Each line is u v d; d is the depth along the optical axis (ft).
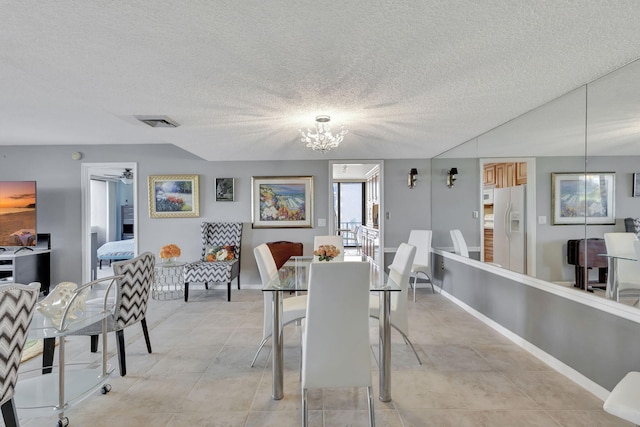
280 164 16.40
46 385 6.31
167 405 6.55
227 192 16.25
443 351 8.98
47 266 15.29
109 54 5.49
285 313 8.41
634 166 5.89
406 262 8.32
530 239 8.80
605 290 6.56
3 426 5.51
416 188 16.38
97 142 15.33
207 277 14.19
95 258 17.90
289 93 7.23
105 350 6.68
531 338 8.82
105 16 4.42
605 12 4.40
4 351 4.69
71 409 6.40
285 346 9.51
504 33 4.93
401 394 6.91
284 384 7.35
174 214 16.12
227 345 9.50
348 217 32.83
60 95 8.45
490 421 6.02
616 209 6.34
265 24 4.67
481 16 4.50
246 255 16.40
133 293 8.14
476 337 9.98
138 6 4.21
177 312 12.64
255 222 16.37
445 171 14.69
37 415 5.42
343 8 4.33
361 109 8.35
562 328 7.73
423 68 6.09
